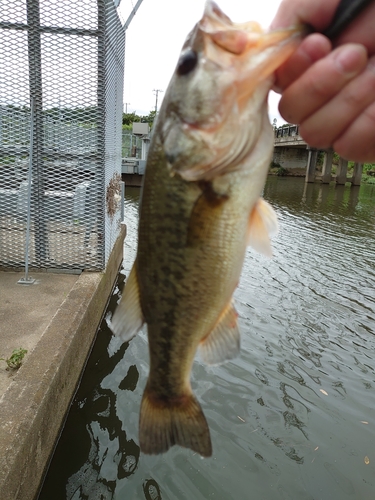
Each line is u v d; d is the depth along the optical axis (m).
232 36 0.24
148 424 0.34
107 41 1.13
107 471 0.77
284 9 0.23
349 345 1.30
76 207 1.18
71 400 0.85
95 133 1.15
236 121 0.25
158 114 0.29
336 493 0.76
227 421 0.92
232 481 0.77
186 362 0.32
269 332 1.35
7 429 0.54
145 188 0.29
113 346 1.21
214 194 0.27
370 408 1.00
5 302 0.97
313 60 0.21
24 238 1.18
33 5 1.04
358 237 2.86
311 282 1.87
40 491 0.65
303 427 0.92
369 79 0.20
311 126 0.22
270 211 0.29
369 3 0.19
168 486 0.75
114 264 1.53
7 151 1.13
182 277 0.29
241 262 0.28
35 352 0.74
